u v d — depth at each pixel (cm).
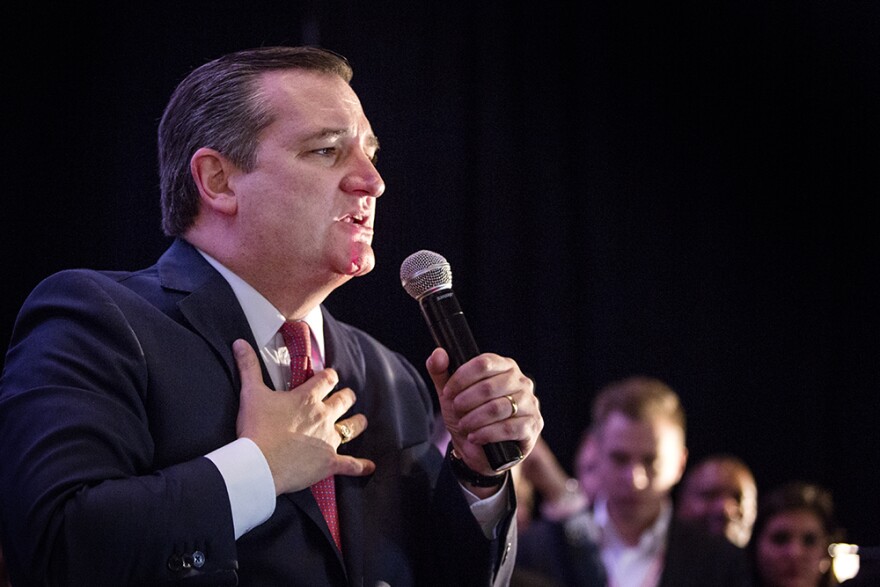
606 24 582
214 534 156
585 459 402
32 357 168
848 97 611
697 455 597
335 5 471
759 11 607
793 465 610
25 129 392
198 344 177
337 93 191
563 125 563
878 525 612
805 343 612
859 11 606
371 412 195
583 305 567
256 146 186
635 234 580
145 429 166
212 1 420
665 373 582
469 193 527
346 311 436
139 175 397
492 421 177
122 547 151
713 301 598
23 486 155
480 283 526
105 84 402
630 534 382
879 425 617
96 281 177
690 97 600
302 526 172
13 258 385
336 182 186
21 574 156
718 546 379
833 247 615
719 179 604
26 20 398
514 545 195
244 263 187
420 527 193
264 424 169
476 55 532
